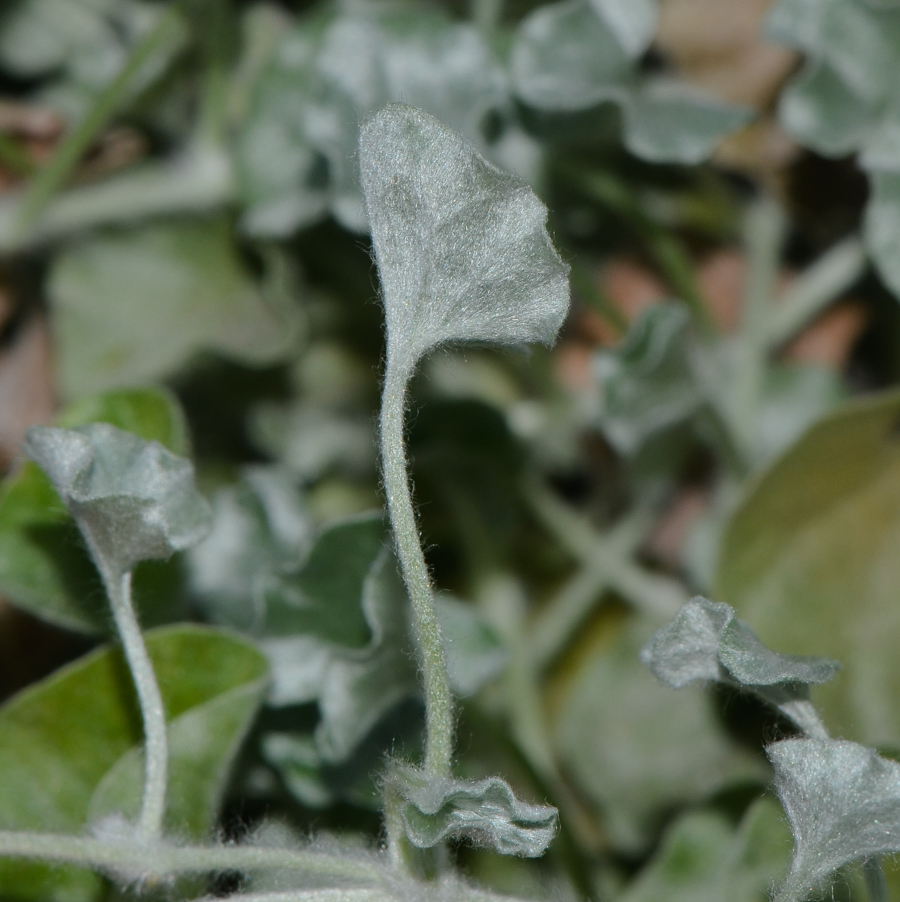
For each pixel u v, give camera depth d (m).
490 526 0.34
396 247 0.27
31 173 0.34
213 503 0.32
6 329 0.34
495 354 0.34
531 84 0.32
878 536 0.31
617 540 0.34
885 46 0.32
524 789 0.32
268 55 0.34
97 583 0.30
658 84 0.33
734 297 0.35
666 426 0.33
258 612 0.31
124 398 0.31
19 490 0.30
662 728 0.33
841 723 0.31
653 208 0.34
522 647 0.33
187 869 0.28
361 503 0.34
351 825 0.31
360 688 0.30
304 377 0.34
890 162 0.32
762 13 0.34
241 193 0.34
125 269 0.34
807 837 0.27
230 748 0.30
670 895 0.31
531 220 0.27
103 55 0.35
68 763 0.30
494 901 0.28
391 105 0.27
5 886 0.29
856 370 0.35
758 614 0.31
